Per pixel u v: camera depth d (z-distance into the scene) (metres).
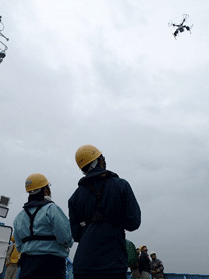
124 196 1.79
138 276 7.71
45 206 2.30
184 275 10.64
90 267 1.63
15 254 6.77
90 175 1.89
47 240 2.21
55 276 2.16
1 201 4.38
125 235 1.80
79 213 1.88
